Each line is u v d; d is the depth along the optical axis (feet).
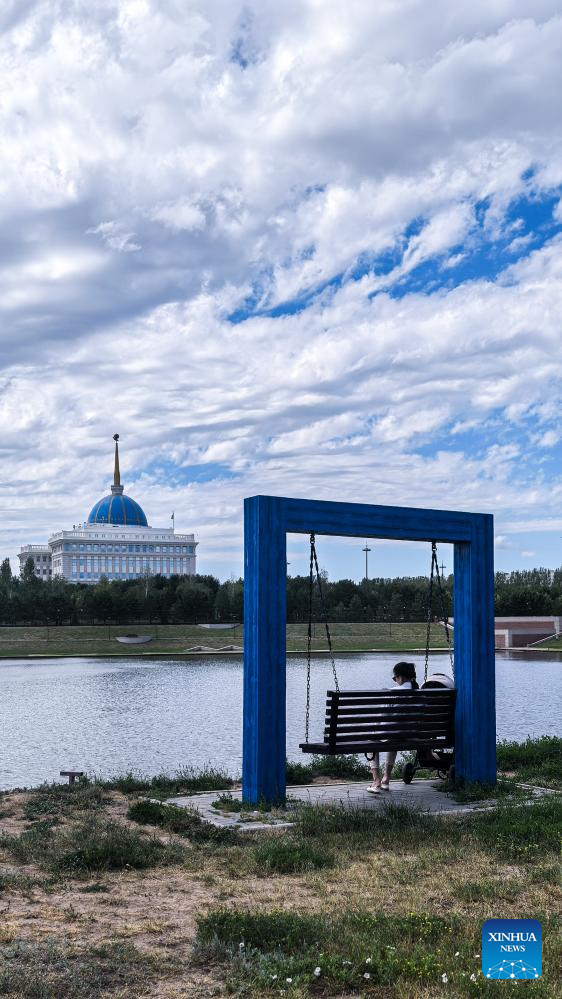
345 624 364.17
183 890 27.25
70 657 288.10
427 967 20.54
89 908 25.12
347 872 29.32
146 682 184.24
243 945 21.81
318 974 20.21
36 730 105.19
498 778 48.42
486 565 48.03
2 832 34.78
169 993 19.26
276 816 38.42
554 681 174.29
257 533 42.47
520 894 26.66
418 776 52.75
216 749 88.69
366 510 45.42
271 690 41.98
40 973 19.70
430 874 29.09
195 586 399.44
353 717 43.32
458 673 46.93
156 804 39.27
